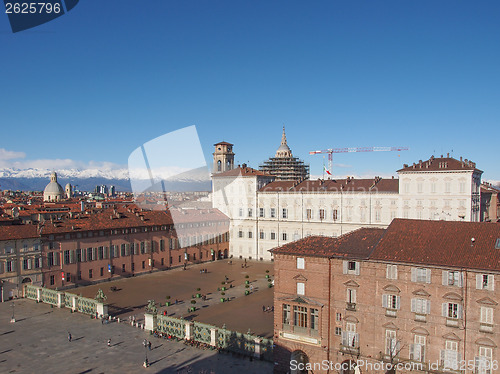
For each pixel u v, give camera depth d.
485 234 62.91
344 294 66.44
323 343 67.50
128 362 73.00
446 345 58.97
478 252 59.50
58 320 95.69
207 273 148.25
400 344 62.09
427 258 60.88
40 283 117.31
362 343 64.94
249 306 107.81
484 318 56.69
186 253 160.25
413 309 61.41
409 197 143.00
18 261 113.00
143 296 117.00
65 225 125.62
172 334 86.06
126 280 136.12
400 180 144.38
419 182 141.50
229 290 124.50
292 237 165.75
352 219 153.50
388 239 67.81
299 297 69.62
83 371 69.44
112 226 135.12
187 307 106.62
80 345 80.75
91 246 129.75
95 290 122.25
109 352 77.38
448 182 137.25
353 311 65.62
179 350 78.69
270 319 96.88
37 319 96.25
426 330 60.25
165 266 153.62
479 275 57.09
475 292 57.25
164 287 127.44
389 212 146.75
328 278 67.56
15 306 106.25
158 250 151.12
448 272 59.03
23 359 74.12
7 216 136.75
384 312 63.28
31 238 114.94
